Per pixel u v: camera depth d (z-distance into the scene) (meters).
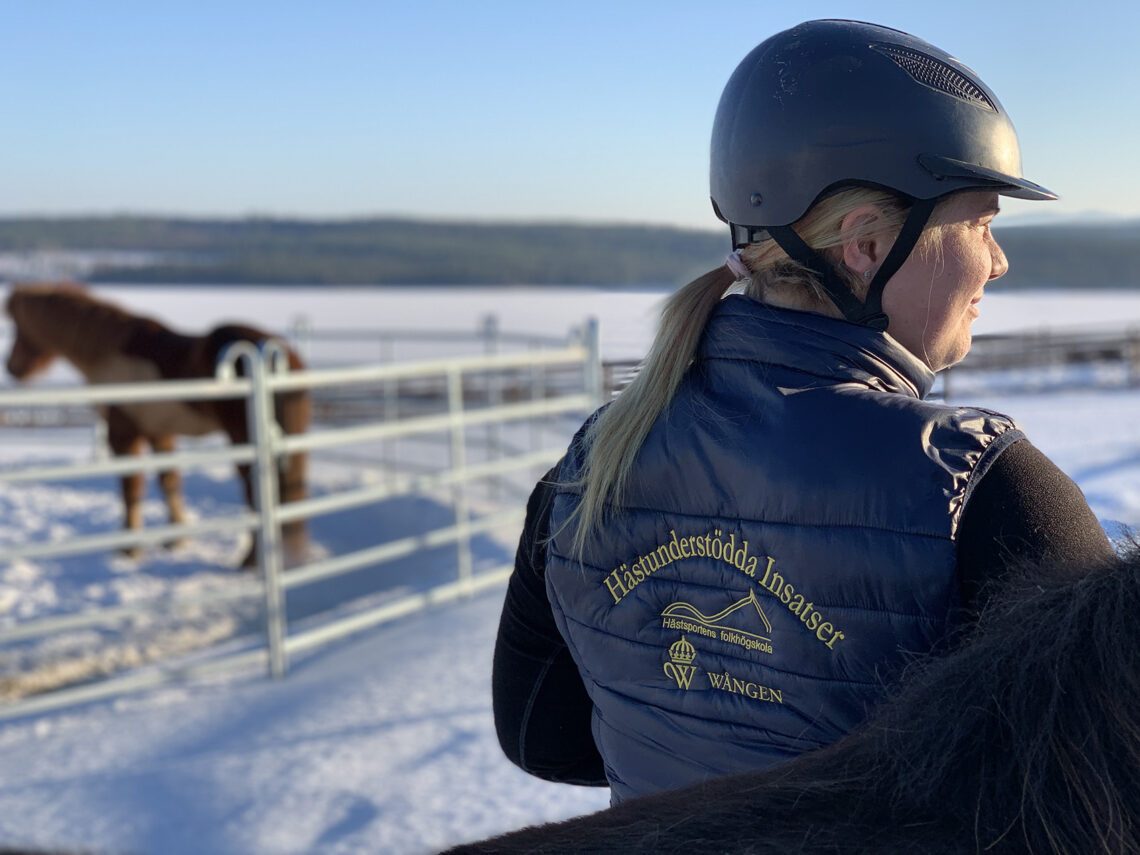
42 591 6.07
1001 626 0.58
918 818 0.52
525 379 10.87
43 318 7.60
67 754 3.36
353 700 3.66
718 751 0.79
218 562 6.72
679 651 0.81
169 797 2.91
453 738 3.24
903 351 0.80
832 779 0.56
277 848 2.57
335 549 6.98
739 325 0.83
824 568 0.72
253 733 3.42
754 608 0.76
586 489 0.88
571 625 0.90
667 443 0.82
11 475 3.83
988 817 0.51
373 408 12.05
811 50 0.82
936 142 0.79
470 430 11.13
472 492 8.13
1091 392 14.86
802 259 0.82
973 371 16.73
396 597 5.21
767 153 0.82
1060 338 18.53
